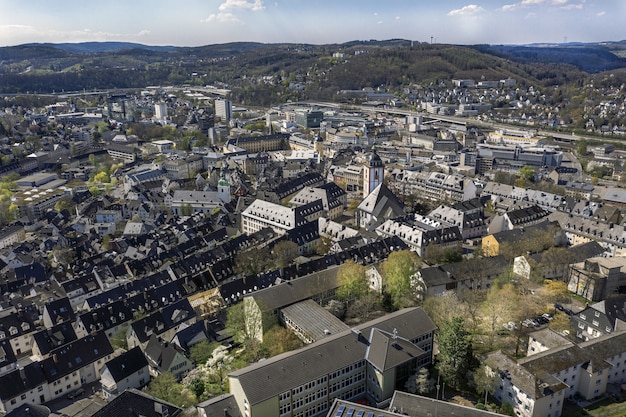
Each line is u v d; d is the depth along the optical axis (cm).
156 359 18262
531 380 13988
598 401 15088
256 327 19350
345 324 19012
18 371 17212
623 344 16025
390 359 14838
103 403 16400
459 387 15162
